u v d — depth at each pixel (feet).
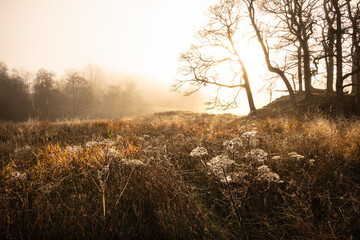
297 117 26.53
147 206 5.36
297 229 4.62
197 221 4.89
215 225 4.87
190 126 24.08
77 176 7.22
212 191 6.58
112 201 5.33
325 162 7.32
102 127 22.61
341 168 7.27
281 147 9.57
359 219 4.66
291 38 47.91
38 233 4.37
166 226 4.56
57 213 4.82
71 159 8.23
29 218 4.67
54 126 22.22
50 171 7.45
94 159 7.96
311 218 4.98
